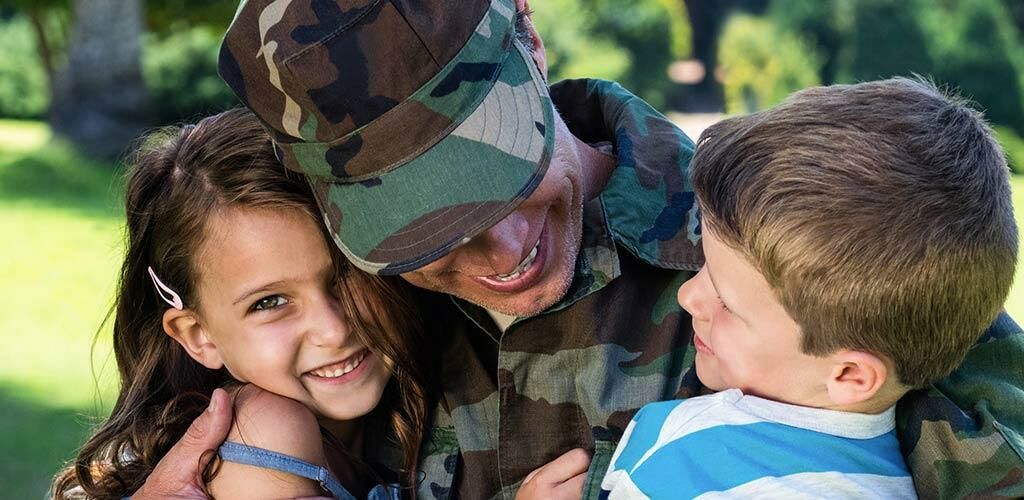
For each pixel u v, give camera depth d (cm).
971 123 145
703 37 3222
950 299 139
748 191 142
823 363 144
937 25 1991
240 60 149
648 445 153
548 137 150
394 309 166
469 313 172
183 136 174
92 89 1295
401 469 180
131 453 180
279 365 165
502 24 153
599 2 2098
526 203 152
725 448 147
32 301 739
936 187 137
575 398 169
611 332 168
